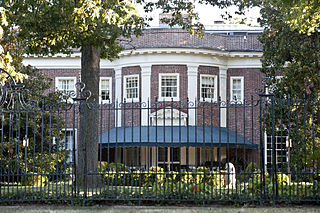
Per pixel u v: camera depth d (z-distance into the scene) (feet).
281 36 80.79
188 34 101.76
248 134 104.06
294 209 42.68
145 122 99.86
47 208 44.47
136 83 102.58
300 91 76.89
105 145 92.94
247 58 106.42
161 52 100.17
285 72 78.28
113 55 69.97
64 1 53.26
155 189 45.78
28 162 70.85
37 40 56.85
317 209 42.65
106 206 45.34
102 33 55.62
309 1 58.65
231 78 106.73
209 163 94.43
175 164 98.63
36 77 85.35
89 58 62.75
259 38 85.66
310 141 72.13
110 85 107.34
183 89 100.37
